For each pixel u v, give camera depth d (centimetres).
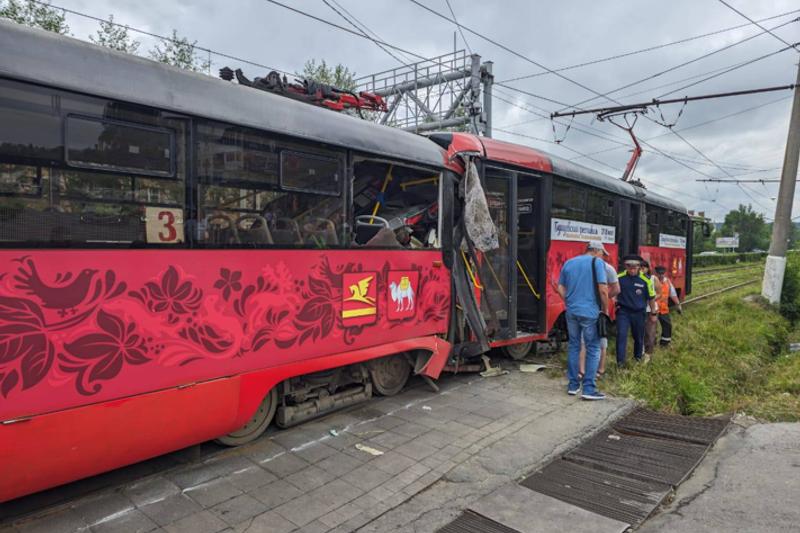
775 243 1669
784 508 373
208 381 382
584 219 939
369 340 525
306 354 459
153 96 355
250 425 466
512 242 743
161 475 402
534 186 818
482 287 693
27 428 295
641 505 383
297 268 450
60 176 313
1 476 290
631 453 480
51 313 304
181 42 1293
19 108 298
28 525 329
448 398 621
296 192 456
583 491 405
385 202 647
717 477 431
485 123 1681
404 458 447
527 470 437
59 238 310
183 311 367
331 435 495
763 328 1273
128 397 338
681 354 905
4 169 291
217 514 351
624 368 765
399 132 583
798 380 780
